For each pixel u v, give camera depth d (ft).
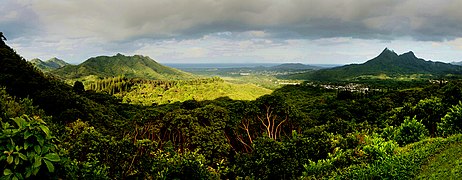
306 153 56.65
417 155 46.88
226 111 90.22
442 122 69.77
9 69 157.79
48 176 13.87
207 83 536.01
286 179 53.21
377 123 117.39
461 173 35.60
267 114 96.37
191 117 81.25
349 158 51.29
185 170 32.48
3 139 12.76
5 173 12.35
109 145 33.83
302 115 105.91
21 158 12.74
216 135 78.02
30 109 72.02
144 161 34.60
